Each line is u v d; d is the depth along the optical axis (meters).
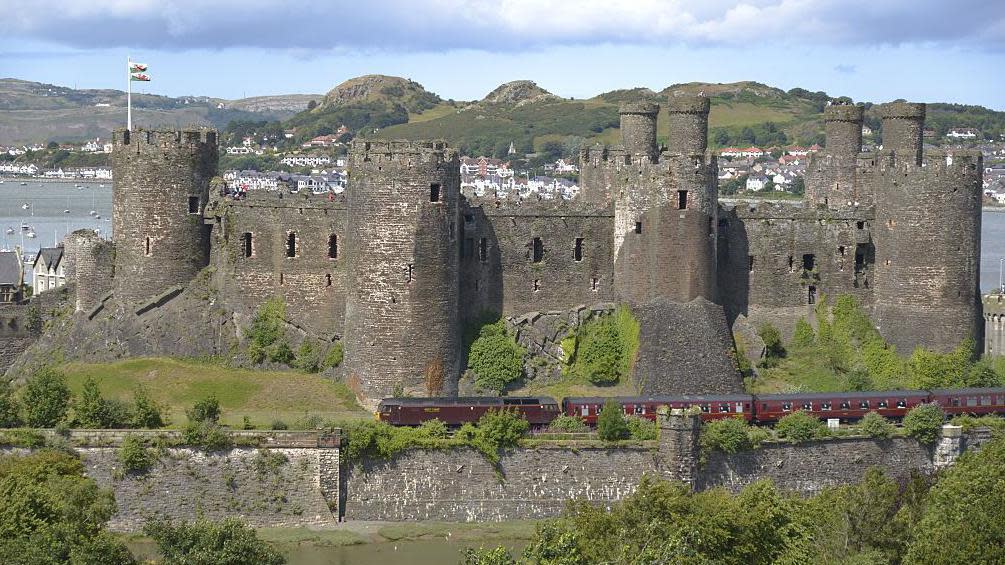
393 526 153.50
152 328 190.12
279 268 189.62
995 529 120.38
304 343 187.75
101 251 196.88
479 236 188.88
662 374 181.50
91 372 186.00
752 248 196.88
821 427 163.00
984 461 141.00
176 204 192.38
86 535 130.00
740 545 132.75
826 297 197.75
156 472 152.75
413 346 176.12
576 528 130.62
